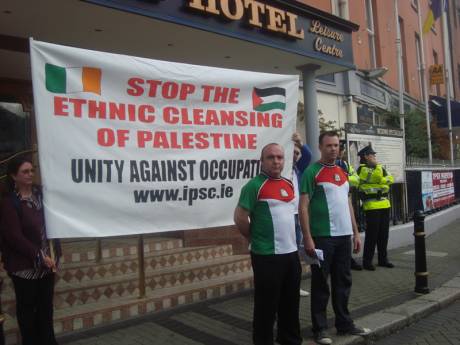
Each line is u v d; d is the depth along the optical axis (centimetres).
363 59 1609
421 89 2389
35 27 743
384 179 845
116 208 434
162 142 464
